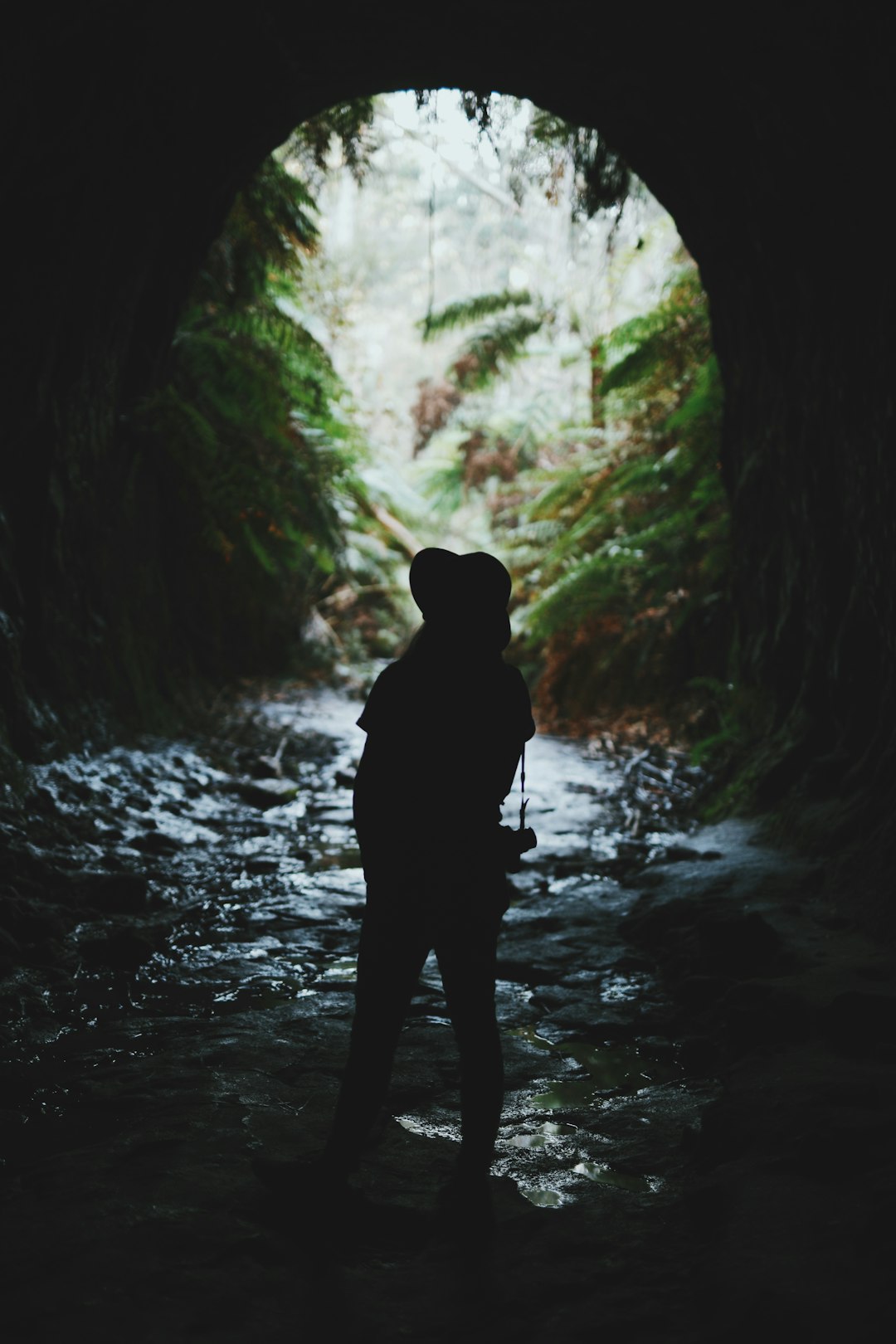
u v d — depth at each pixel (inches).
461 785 106.1
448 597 110.3
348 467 510.0
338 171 414.6
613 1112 130.2
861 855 198.1
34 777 243.9
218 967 178.2
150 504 377.7
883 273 196.1
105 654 316.8
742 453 303.0
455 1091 135.1
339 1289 92.0
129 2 208.1
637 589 442.0
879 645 227.3
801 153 208.4
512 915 210.7
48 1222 98.3
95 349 285.3
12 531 267.6
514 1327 87.5
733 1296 86.2
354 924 202.8
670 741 372.5
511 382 714.8
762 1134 112.5
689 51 219.8
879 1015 136.3
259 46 251.8
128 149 245.0
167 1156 112.0
